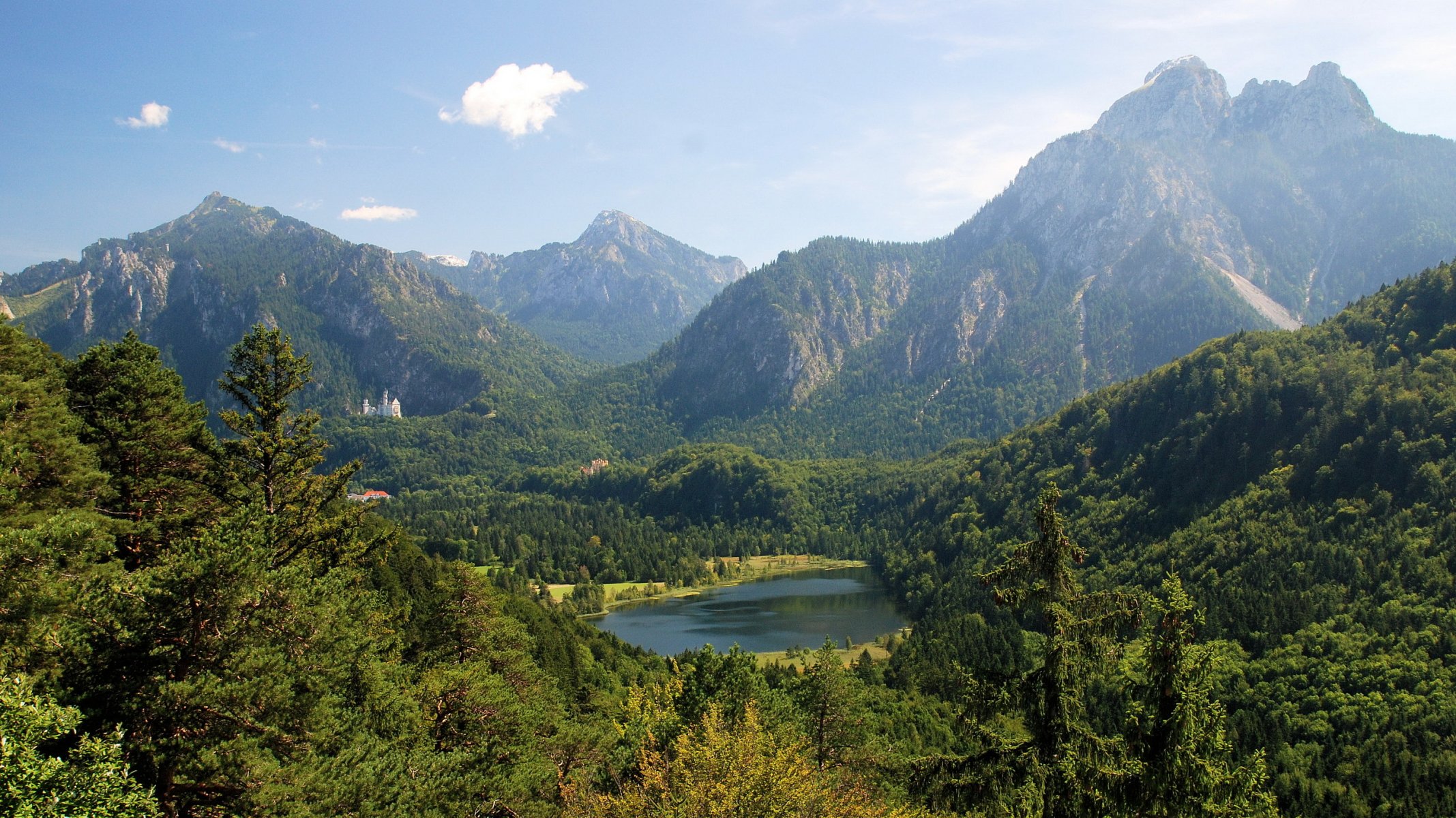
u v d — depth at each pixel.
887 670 121.75
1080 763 25.58
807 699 57.12
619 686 101.56
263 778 27.05
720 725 40.62
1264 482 147.50
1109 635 26.45
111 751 22.20
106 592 27.50
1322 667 99.94
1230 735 92.69
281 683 27.80
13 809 20.19
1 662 23.72
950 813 32.81
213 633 28.36
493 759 43.72
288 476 51.59
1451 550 110.62
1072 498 184.62
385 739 37.72
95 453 42.72
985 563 172.12
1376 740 87.19
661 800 36.28
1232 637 113.38
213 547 28.11
